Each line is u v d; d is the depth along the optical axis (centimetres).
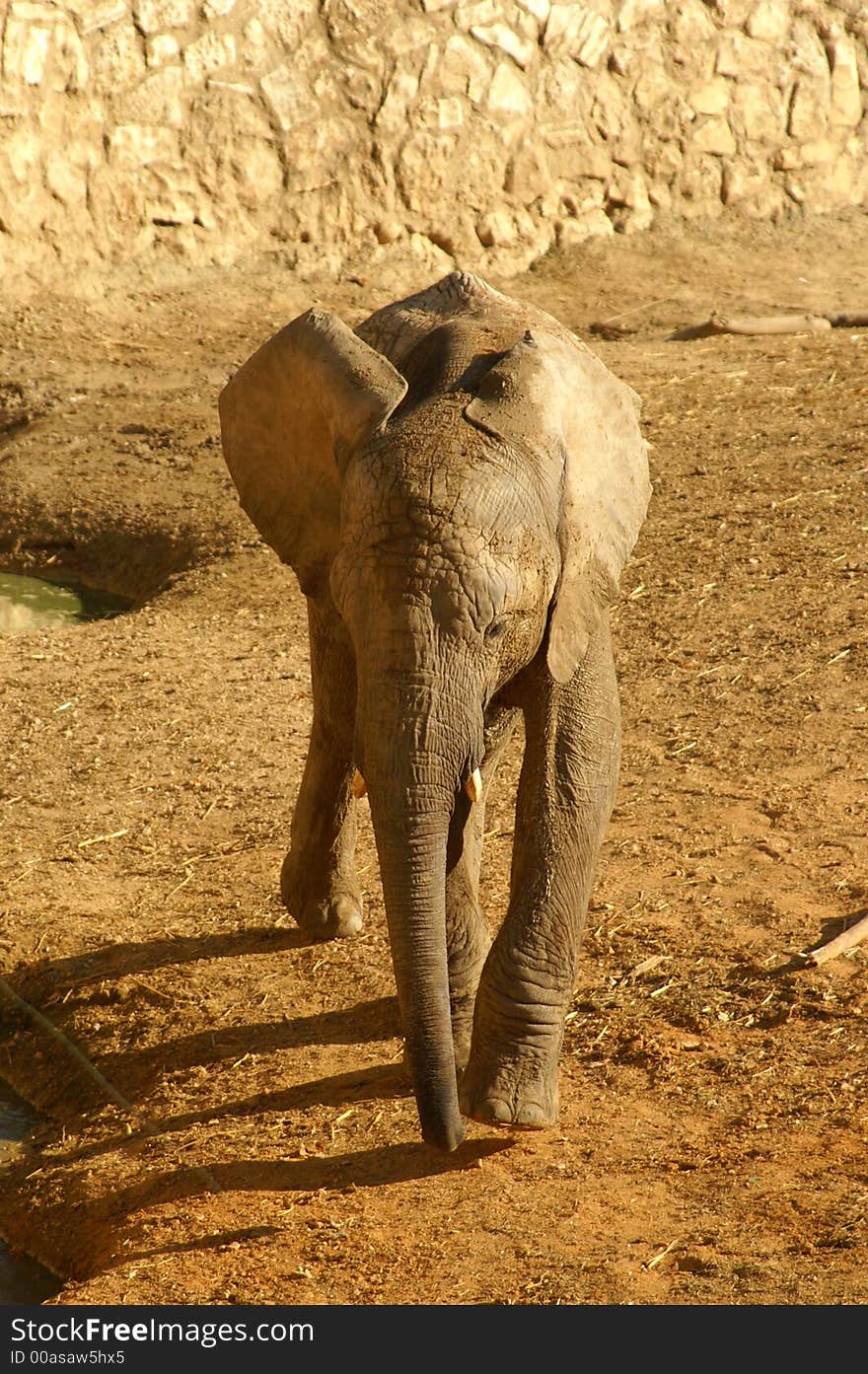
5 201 2500
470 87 2844
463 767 619
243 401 751
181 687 1409
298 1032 871
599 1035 830
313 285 2709
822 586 1472
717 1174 696
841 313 2608
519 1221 669
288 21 2698
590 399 693
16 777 1243
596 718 723
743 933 920
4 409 2252
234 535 1809
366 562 623
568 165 2961
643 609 1474
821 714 1221
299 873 968
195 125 2642
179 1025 893
